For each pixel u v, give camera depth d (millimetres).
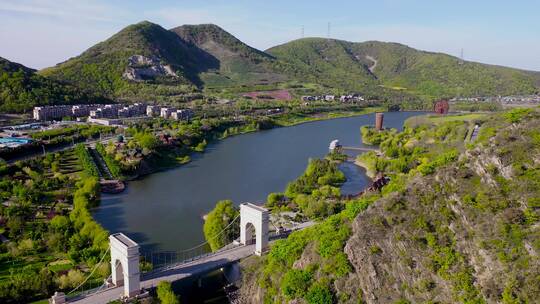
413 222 110500
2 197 194000
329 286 108812
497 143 113438
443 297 96250
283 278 117375
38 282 119000
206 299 126812
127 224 183750
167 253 154750
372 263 107312
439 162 125688
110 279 123688
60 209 186750
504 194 103125
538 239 91875
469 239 101000
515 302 85812
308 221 176625
